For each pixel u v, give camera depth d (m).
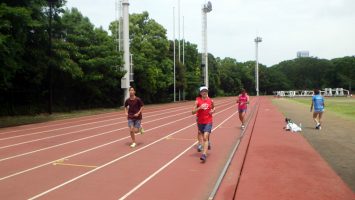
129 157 11.38
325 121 22.12
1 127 21.64
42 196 7.43
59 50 32.12
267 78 139.62
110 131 18.59
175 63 67.62
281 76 142.50
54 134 17.64
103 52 38.81
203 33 76.50
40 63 29.62
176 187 8.07
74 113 34.00
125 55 42.12
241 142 14.04
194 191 7.78
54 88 37.06
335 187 7.67
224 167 9.70
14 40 22.61
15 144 14.44
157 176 9.02
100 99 44.91
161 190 7.84
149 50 55.31
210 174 9.22
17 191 7.78
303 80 146.50
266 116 26.62
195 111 10.97
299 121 22.22
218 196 7.25
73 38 37.72
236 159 10.80
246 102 19.00
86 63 36.66
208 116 10.92
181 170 9.62
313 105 18.45
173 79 65.38
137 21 57.09
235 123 22.17
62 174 9.22
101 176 9.00
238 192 7.38
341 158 10.78
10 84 26.52
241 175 8.76
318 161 10.24
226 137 15.78
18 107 32.56
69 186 8.13
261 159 10.52
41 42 29.48
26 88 33.22
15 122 24.66
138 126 13.46
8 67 22.95
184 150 12.62
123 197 7.36
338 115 26.80
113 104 47.00
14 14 21.73
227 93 121.38
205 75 76.19
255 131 17.23
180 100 70.94
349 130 17.58
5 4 21.86
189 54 82.19
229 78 122.50
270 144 13.23
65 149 12.97
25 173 9.35
